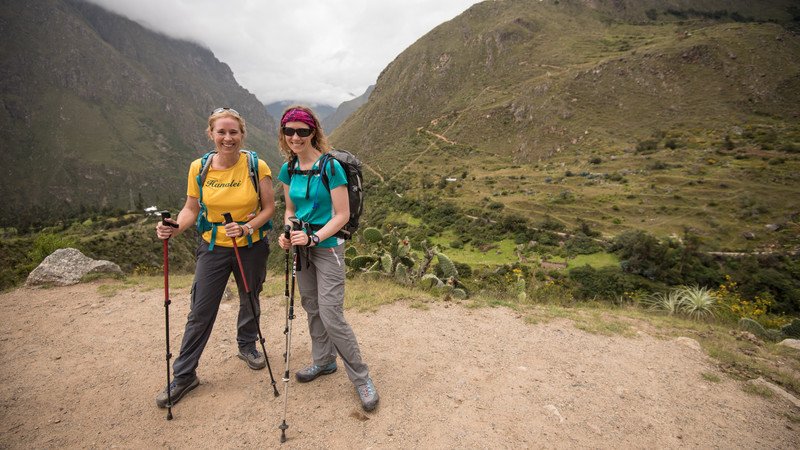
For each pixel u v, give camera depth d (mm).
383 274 9070
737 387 4121
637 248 52562
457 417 3320
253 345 4176
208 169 3420
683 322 6312
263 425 3191
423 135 164000
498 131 145125
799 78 117188
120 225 102625
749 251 54625
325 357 3824
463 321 5707
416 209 90250
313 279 3488
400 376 3982
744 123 108188
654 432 3264
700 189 74250
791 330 6926
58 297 7215
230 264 3609
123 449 2951
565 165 107312
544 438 3100
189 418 3311
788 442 3229
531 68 182000
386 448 2924
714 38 137625
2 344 5004
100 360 4500
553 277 51031
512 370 4230
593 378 4141
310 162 3246
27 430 3191
